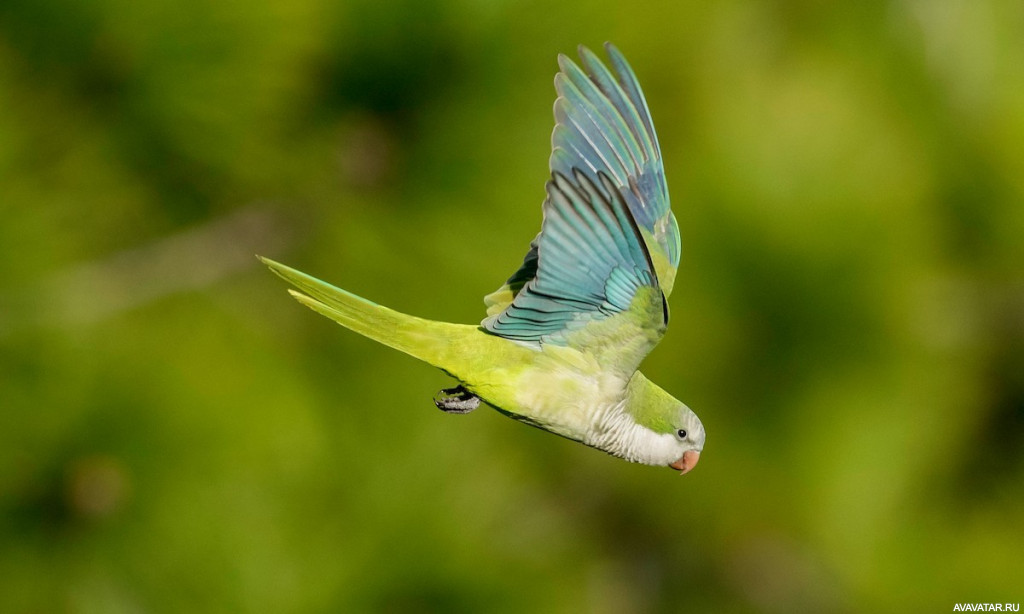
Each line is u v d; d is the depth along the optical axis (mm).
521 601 6043
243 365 6020
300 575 5945
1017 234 6297
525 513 6168
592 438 5953
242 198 6031
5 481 5895
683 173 6141
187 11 5930
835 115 6168
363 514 5996
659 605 6277
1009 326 6301
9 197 5957
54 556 5898
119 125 5969
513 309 5871
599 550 6285
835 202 6121
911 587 6219
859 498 6180
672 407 5980
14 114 5941
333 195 6027
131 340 5988
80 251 6008
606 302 5883
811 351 6148
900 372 6172
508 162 6000
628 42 6109
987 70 6344
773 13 6250
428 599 5992
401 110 5988
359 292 6031
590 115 5945
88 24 5914
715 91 6160
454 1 5949
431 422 6074
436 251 6016
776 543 6223
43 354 5945
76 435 5902
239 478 5941
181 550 5910
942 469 6250
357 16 5945
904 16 6344
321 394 6051
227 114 5973
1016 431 6301
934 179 6281
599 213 5832
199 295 6043
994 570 6238
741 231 6113
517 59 5977
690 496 6203
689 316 6129
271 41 5949
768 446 6164
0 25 5910
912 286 6172
